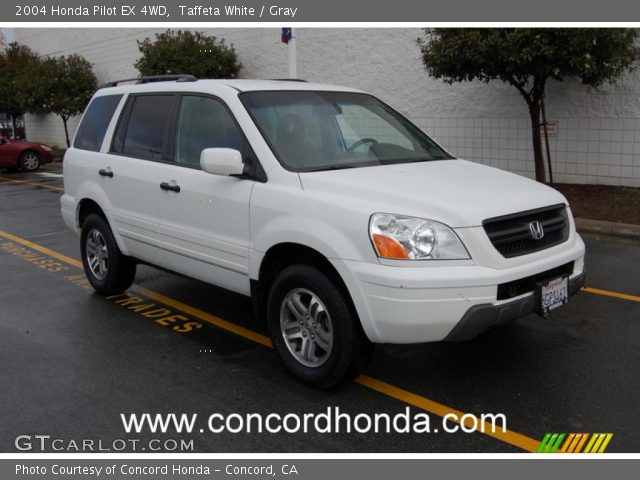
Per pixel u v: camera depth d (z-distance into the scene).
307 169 4.46
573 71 9.92
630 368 4.54
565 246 4.34
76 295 6.62
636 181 11.26
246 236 4.57
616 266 7.27
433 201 3.89
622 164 11.38
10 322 5.81
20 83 24.77
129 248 5.91
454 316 3.71
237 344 5.17
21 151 20.77
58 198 14.47
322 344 4.23
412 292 3.67
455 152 13.62
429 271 3.69
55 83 23.98
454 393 4.23
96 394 4.31
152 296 6.50
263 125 4.70
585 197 10.79
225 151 4.44
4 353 5.05
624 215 9.46
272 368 4.69
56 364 4.82
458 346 4.98
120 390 4.36
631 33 9.65
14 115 30.42
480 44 9.70
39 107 24.69
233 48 18.09
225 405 4.14
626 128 11.22
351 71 15.20
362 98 5.60
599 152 11.61
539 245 4.17
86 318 5.87
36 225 10.98
